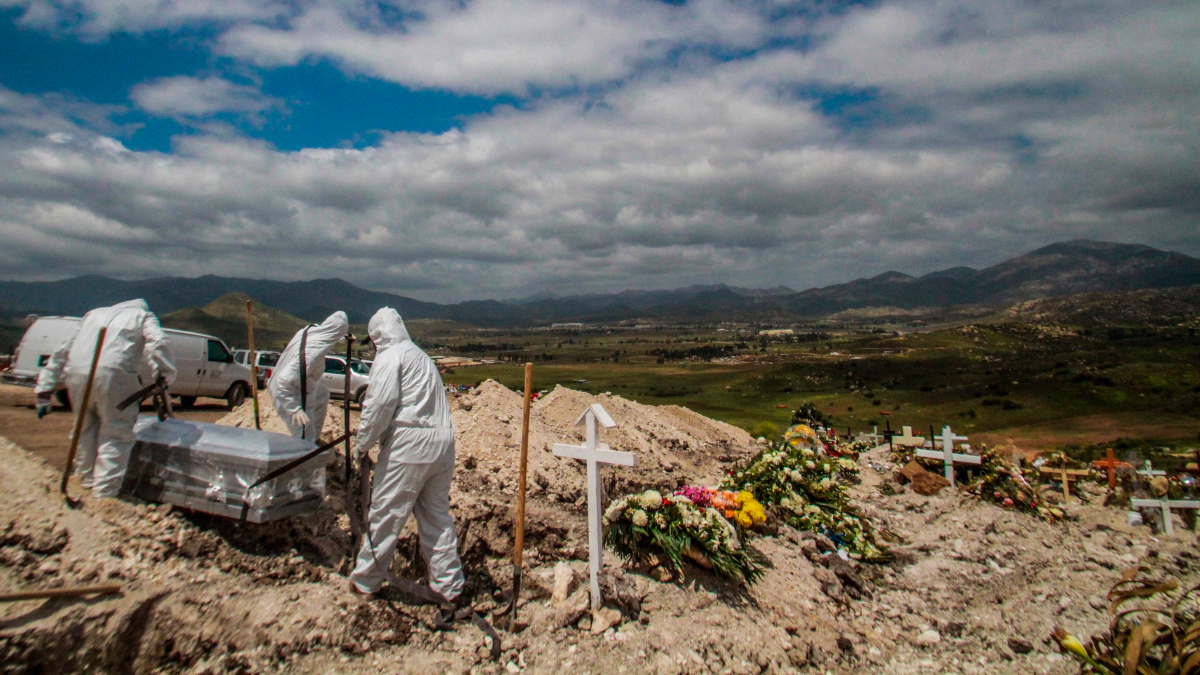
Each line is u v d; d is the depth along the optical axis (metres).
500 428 9.33
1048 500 12.19
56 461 6.18
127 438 4.99
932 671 5.71
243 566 4.79
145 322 5.10
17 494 4.49
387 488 4.83
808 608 6.45
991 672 5.66
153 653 3.83
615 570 5.96
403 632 4.72
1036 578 8.16
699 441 15.97
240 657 4.01
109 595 3.92
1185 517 11.19
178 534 4.73
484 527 6.18
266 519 4.80
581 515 7.89
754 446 18.38
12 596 3.45
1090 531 10.72
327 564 5.36
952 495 12.18
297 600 4.57
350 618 4.58
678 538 6.31
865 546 8.65
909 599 7.40
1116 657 4.56
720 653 5.22
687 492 7.57
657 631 5.32
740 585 6.43
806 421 21.23
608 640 5.15
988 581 7.96
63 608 3.66
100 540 4.37
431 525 5.11
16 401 12.38
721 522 6.59
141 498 5.02
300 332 6.17
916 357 112.38
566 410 13.73
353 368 19.12
